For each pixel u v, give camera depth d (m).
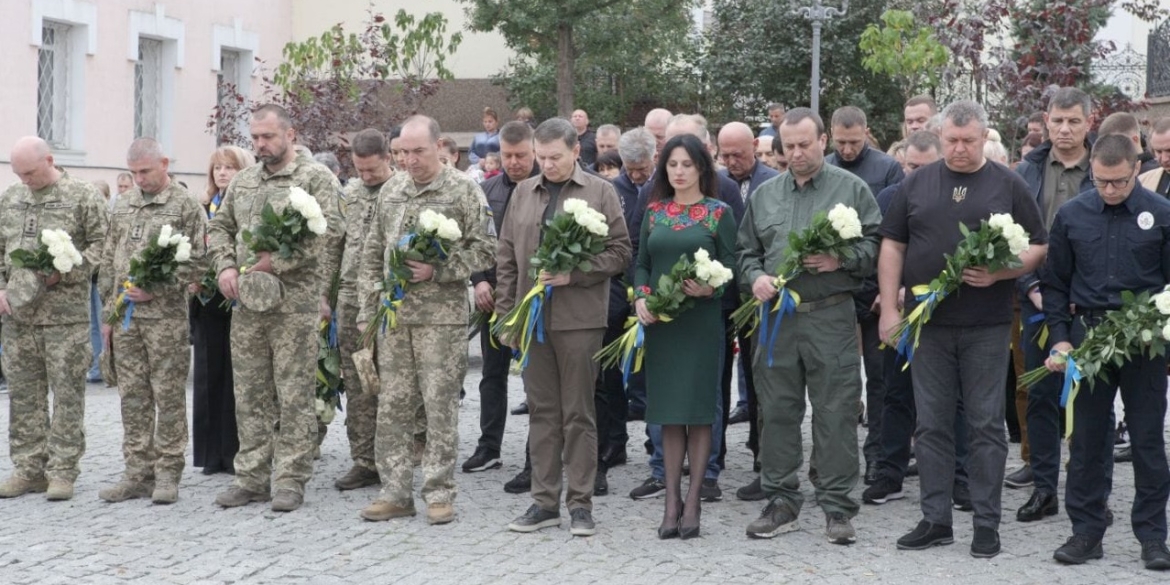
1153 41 15.84
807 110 6.99
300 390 7.79
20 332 8.15
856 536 7.11
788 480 7.12
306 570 6.50
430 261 7.23
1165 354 6.42
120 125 19.67
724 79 22.09
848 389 6.91
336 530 7.28
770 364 6.98
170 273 7.83
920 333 6.77
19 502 8.04
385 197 7.58
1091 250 6.68
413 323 7.32
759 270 7.04
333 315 8.37
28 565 6.62
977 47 13.21
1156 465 6.55
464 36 24.42
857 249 6.83
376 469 8.28
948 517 6.87
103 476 8.70
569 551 6.84
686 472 8.40
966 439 7.70
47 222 8.18
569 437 7.21
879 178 8.20
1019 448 9.23
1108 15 14.94
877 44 15.72
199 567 6.57
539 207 7.33
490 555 6.77
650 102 23.28
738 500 7.96
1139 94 17.03
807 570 6.48
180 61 20.75
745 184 8.62
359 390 8.29
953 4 13.45
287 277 7.68
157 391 7.96
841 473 6.95
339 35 18.88
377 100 18.48
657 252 7.12
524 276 7.35
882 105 22.22
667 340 7.04
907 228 6.86
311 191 7.90
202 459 8.77
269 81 19.42
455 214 7.43
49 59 18.61
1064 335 6.76
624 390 8.77
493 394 8.79
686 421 7.02
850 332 6.95
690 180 7.07
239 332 7.79
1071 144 7.61
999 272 6.49
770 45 21.98
